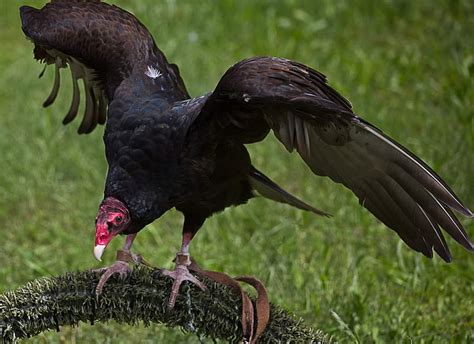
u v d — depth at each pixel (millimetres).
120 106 8594
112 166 8359
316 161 8016
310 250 11820
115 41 8938
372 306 10617
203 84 15227
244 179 9008
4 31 18016
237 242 11914
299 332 8133
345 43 16562
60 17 8938
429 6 17234
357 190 8000
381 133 7531
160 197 8352
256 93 7547
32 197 13297
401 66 15758
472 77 15031
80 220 12680
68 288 8031
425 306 10797
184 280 8172
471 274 11195
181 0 17703
